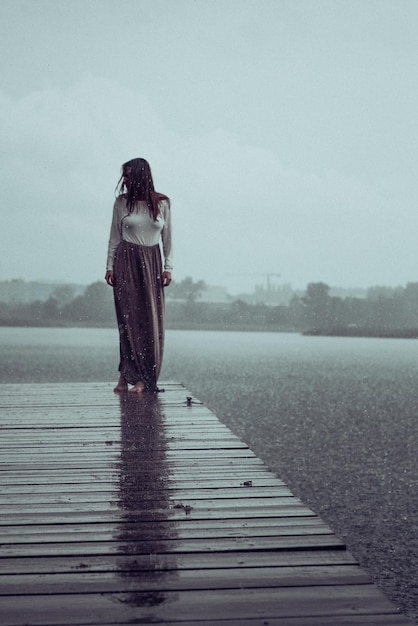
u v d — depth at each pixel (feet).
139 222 17.93
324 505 26.86
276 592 6.19
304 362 137.59
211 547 7.33
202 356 160.97
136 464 11.26
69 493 9.55
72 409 16.97
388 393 75.36
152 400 18.30
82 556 7.11
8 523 8.20
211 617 5.74
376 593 6.16
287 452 39.68
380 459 37.37
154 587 6.32
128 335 18.90
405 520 24.49
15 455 11.94
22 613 5.82
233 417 55.62
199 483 10.04
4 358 136.56
